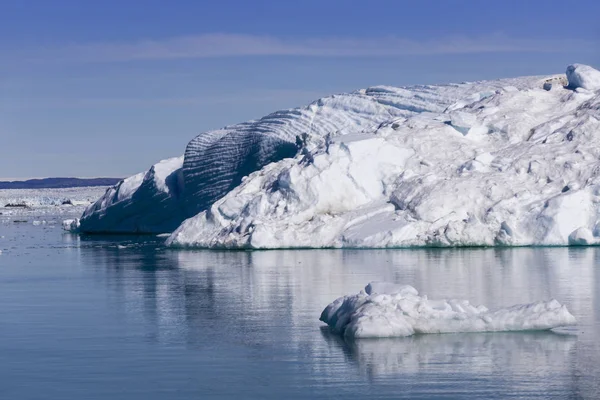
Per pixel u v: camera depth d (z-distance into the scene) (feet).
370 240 171.42
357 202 184.75
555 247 166.40
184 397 59.77
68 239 258.98
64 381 64.34
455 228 169.27
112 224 288.30
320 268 135.44
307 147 209.97
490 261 141.59
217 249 185.47
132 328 85.40
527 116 198.08
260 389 61.21
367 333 76.07
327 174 184.96
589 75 209.97
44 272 147.84
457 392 59.11
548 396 57.82
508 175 178.91
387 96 249.34
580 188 171.12
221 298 105.29
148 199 271.08
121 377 65.26
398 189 182.70
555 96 208.23
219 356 71.61
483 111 201.98
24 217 526.57
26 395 60.80
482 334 76.95
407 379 62.44
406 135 196.13
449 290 105.29
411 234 170.81
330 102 252.42
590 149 179.42
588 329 78.64
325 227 178.29
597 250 159.43
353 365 66.85
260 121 257.96
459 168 184.96
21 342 78.89
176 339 79.15
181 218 270.05
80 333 83.20
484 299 97.45
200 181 258.37
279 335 79.66
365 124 241.96
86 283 127.24
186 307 98.58
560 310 78.07
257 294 107.76
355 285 113.50
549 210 168.25
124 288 118.73
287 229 179.32
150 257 172.65
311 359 69.31
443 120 204.23
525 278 116.88
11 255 193.57
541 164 178.60
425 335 77.20
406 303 79.20
